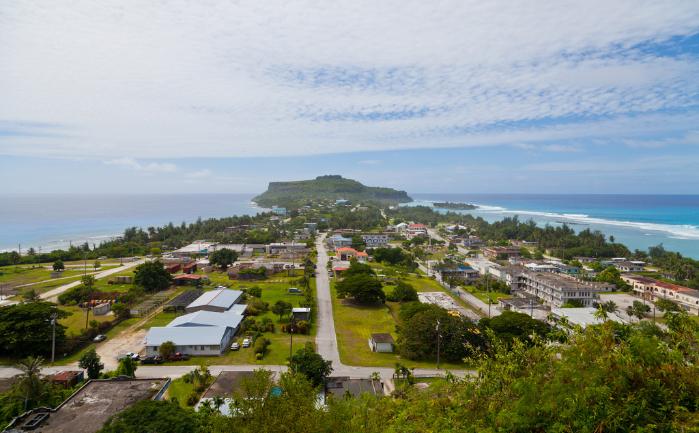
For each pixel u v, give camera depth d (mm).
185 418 32219
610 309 83188
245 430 21219
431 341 61688
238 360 60031
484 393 19922
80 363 51375
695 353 17484
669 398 15773
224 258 129250
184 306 83312
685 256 169125
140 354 61688
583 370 16891
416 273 130250
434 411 22766
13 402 41031
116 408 38344
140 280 98375
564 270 129625
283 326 73125
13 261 134750
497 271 118125
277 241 193875
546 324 62938
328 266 133625
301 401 22328
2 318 60094
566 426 15555
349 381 52062
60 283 105312
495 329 63031
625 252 162250
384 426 25562
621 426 15266
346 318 82125
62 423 35906
